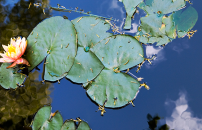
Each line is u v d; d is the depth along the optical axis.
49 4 2.08
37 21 2.03
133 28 2.02
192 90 1.91
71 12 2.05
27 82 1.94
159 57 1.96
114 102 1.89
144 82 1.93
